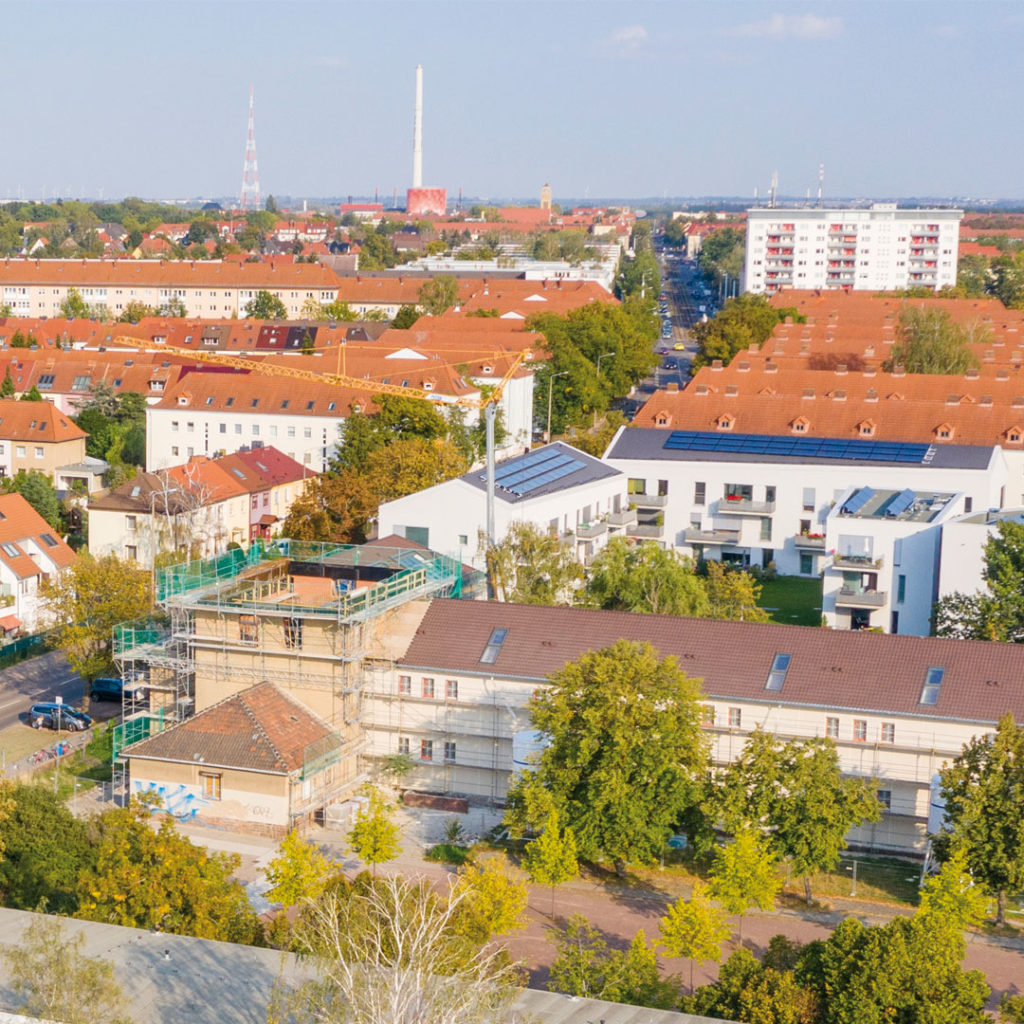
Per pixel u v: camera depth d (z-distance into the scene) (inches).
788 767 3164.4
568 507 5541.3
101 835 3053.6
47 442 7391.7
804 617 5413.4
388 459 6171.3
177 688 3912.4
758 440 6358.3
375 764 3818.9
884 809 3383.4
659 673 3326.8
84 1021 2146.9
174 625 3907.5
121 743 3777.1
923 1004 2305.6
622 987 2518.5
